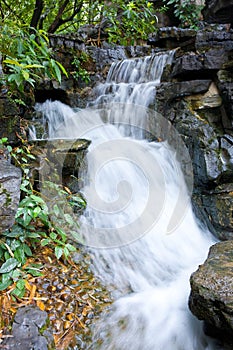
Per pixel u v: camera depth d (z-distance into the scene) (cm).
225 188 307
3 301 177
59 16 627
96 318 191
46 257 225
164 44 587
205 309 166
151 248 269
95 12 615
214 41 382
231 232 284
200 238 297
